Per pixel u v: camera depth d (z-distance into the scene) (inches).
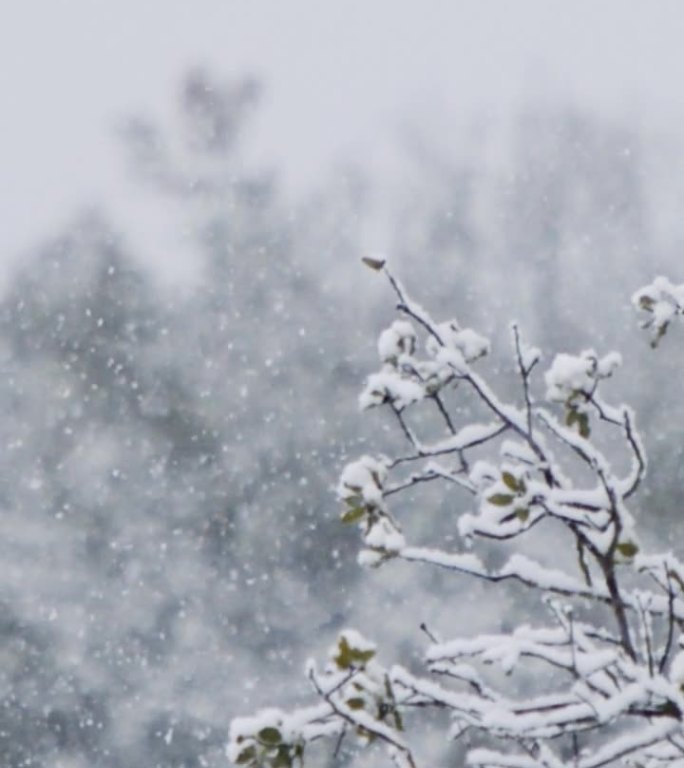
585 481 2169.0
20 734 2390.5
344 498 425.7
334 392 2583.7
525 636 418.6
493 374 2443.4
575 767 383.9
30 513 2534.5
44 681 2411.4
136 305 2765.7
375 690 390.6
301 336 2684.5
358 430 2481.5
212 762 2327.8
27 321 2753.4
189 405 2618.1
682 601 423.8
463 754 1723.7
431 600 2236.7
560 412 2299.5
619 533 408.2
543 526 2096.5
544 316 2650.1
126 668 2399.1
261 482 2487.7
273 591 2386.8
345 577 2345.0
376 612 2265.0
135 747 2356.1
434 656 409.1
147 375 2664.9
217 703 2345.0
